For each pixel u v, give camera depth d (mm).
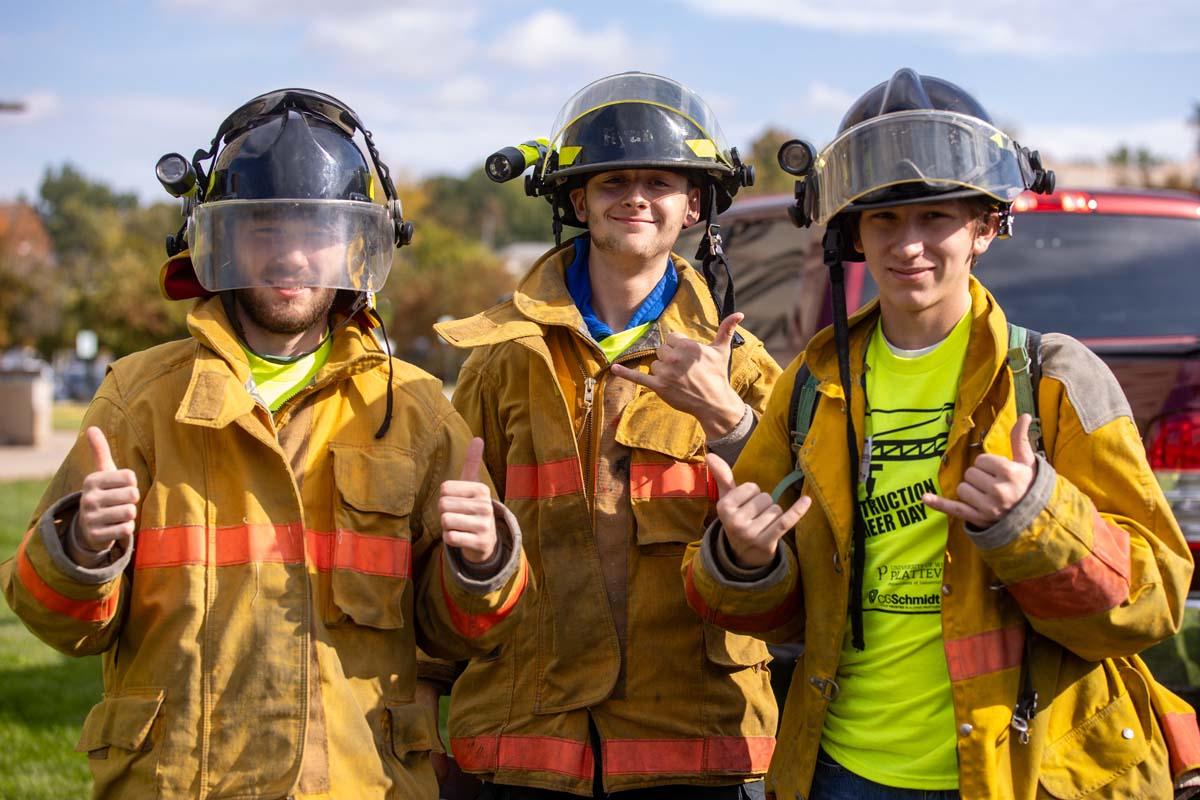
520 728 3074
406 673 2648
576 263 3301
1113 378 2490
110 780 2402
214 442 2527
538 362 3137
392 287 49438
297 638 2449
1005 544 2227
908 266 2504
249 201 2547
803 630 2732
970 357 2516
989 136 2518
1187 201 5172
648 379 2824
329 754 2443
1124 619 2295
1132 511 2393
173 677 2410
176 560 2449
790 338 5375
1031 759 2371
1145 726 2469
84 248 108188
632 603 3035
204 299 2668
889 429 2566
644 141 3021
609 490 3082
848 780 2531
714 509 3047
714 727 3027
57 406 44938
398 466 2633
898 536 2523
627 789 2988
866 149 2502
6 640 7742
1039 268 4922
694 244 6402
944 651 2457
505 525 2555
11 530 11641
